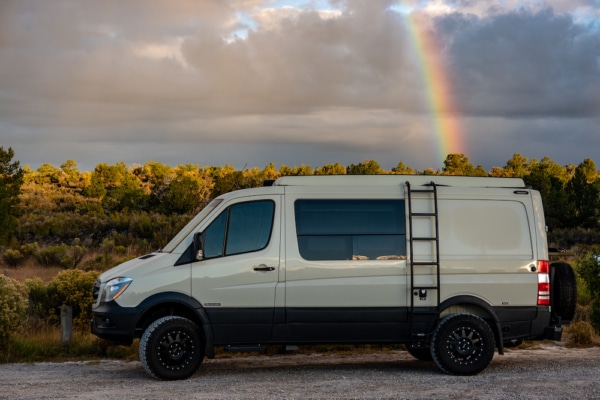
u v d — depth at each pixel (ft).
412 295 29.27
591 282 40.04
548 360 33.06
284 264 29.04
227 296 28.76
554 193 151.12
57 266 97.91
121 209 192.03
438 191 30.04
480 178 30.66
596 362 32.22
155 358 27.81
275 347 36.32
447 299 29.58
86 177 326.03
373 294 29.27
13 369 31.60
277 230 29.27
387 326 29.45
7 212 111.45
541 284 30.19
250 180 187.01
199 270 28.76
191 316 29.43
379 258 29.48
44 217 161.27
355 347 37.27
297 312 28.99
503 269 29.96
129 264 29.84
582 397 24.11
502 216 30.35
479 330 29.04
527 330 30.14
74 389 26.25
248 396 24.48
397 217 29.78
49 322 41.14
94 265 90.38
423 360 33.71
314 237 29.35
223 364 32.83
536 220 30.58
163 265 28.84
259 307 28.86
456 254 29.78
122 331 28.27
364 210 29.71
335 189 29.81
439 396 24.40
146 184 316.60
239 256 29.01
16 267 96.63
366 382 27.32
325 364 32.58
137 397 24.48
